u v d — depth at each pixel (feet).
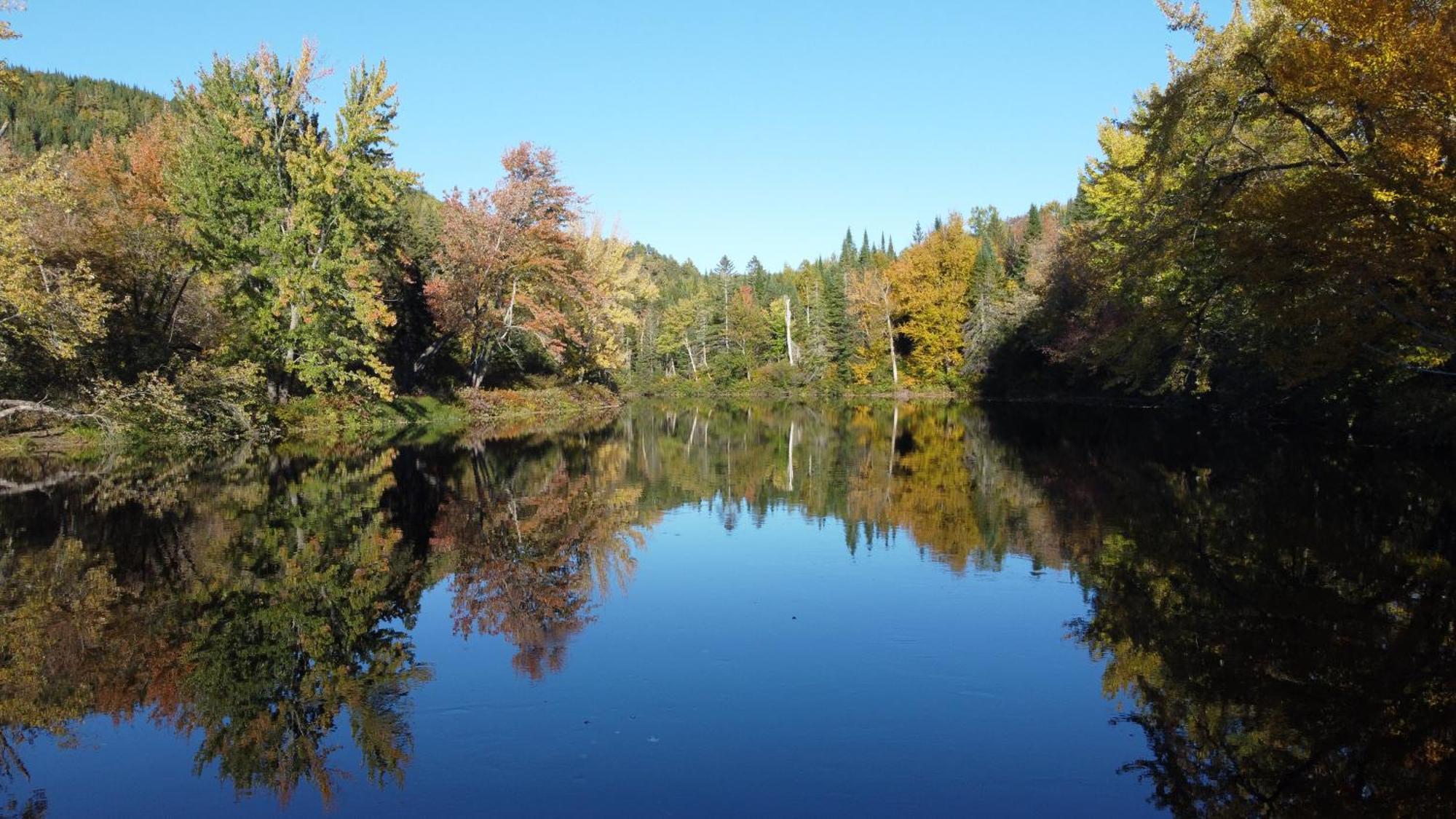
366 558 35.35
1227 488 47.98
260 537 39.06
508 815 15.43
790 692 21.17
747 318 248.73
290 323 92.53
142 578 31.89
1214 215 53.42
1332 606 26.94
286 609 28.04
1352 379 60.70
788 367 234.17
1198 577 30.60
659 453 79.20
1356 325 44.39
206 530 40.37
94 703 20.85
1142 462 60.59
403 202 123.65
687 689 21.39
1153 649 23.80
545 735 18.80
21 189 59.11
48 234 75.61
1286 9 51.65
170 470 62.75
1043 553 35.22
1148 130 70.33
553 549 37.42
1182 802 15.84
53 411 72.13
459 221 120.47
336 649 24.32
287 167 89.10
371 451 77.82
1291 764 17.42
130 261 81.10
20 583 31.19
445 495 52.08
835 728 19.08
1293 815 15.39
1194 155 60.49
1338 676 21.67
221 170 85.76
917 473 61.31
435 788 16.49
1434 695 20.43
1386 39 39.50
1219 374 86.17
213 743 18.60
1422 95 38.81
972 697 20.81
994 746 18.21
